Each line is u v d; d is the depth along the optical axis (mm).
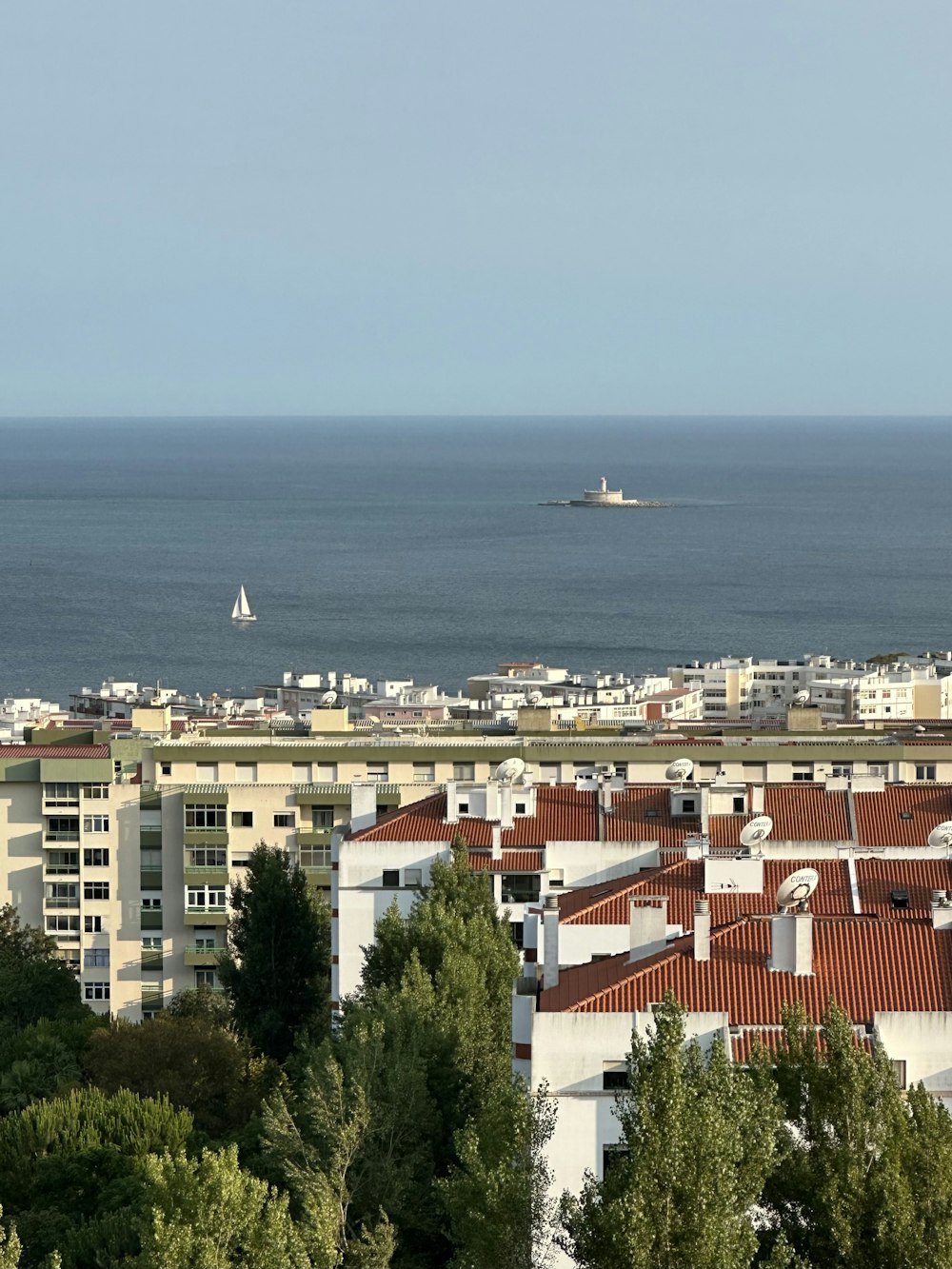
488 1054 153875
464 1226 113875
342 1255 124250
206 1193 112000
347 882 194250
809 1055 113250
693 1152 106188
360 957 194500
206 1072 184625
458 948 166625
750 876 152375
